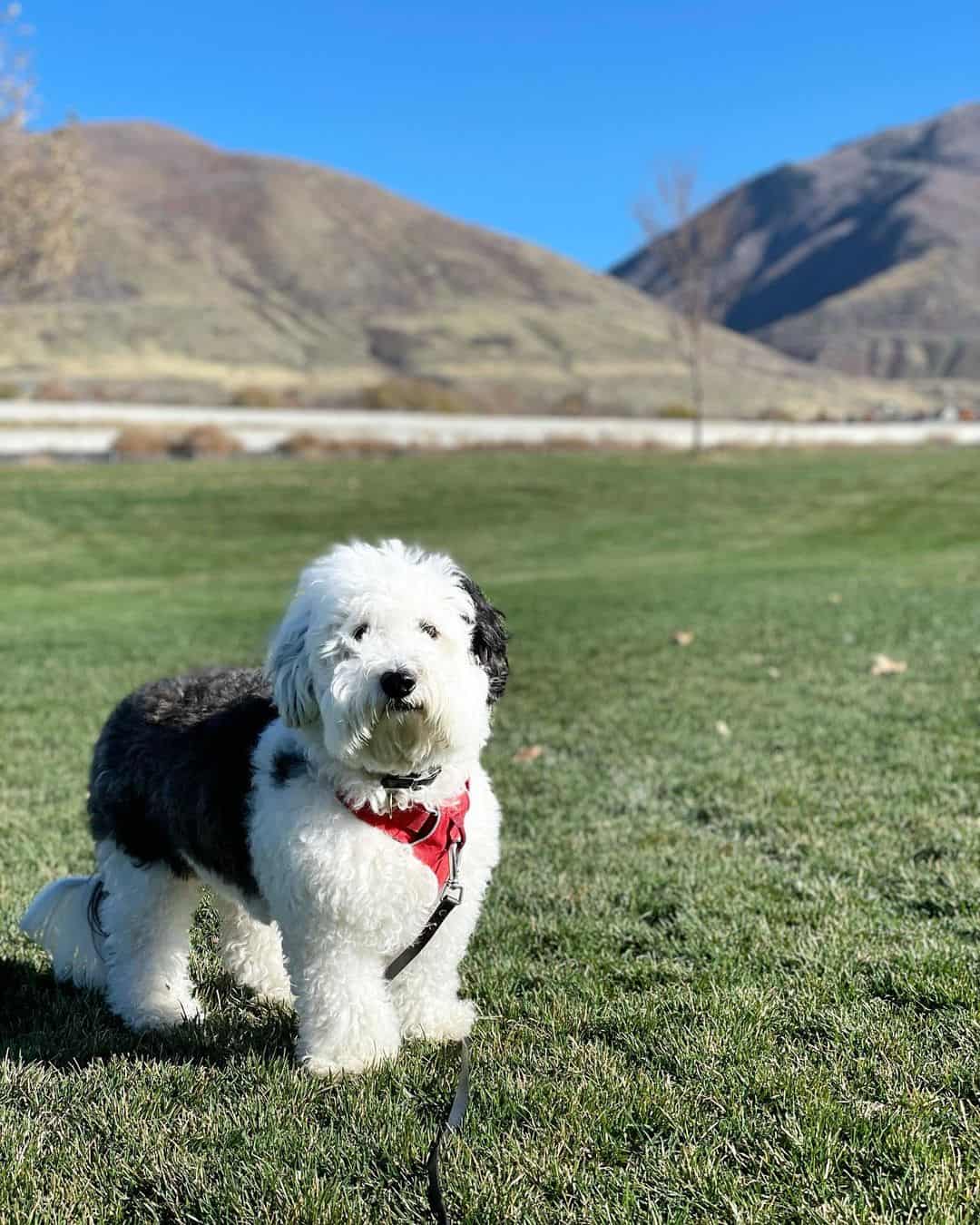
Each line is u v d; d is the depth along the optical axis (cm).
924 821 245
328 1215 125
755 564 902
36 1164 137
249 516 1196
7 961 197
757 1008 167
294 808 151
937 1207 123
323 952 154
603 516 1227
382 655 145
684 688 409
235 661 490
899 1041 156
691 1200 127
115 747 176
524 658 489
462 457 1750
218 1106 147
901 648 464
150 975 177
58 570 934
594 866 231
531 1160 133
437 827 153
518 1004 175
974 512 1183
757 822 252
